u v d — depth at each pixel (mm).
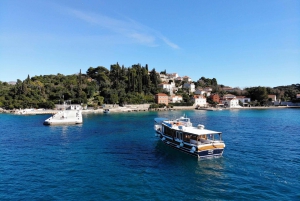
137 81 188625
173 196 24391
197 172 31625
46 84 185750
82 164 35375
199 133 39062
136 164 35438
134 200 23469
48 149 45094
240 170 32156
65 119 86188
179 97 195375
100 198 23891
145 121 94875
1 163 35875
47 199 23703
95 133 64375
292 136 57250
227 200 23453
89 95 172125
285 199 23484
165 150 44250
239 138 54594
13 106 141250
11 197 24156
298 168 32750
